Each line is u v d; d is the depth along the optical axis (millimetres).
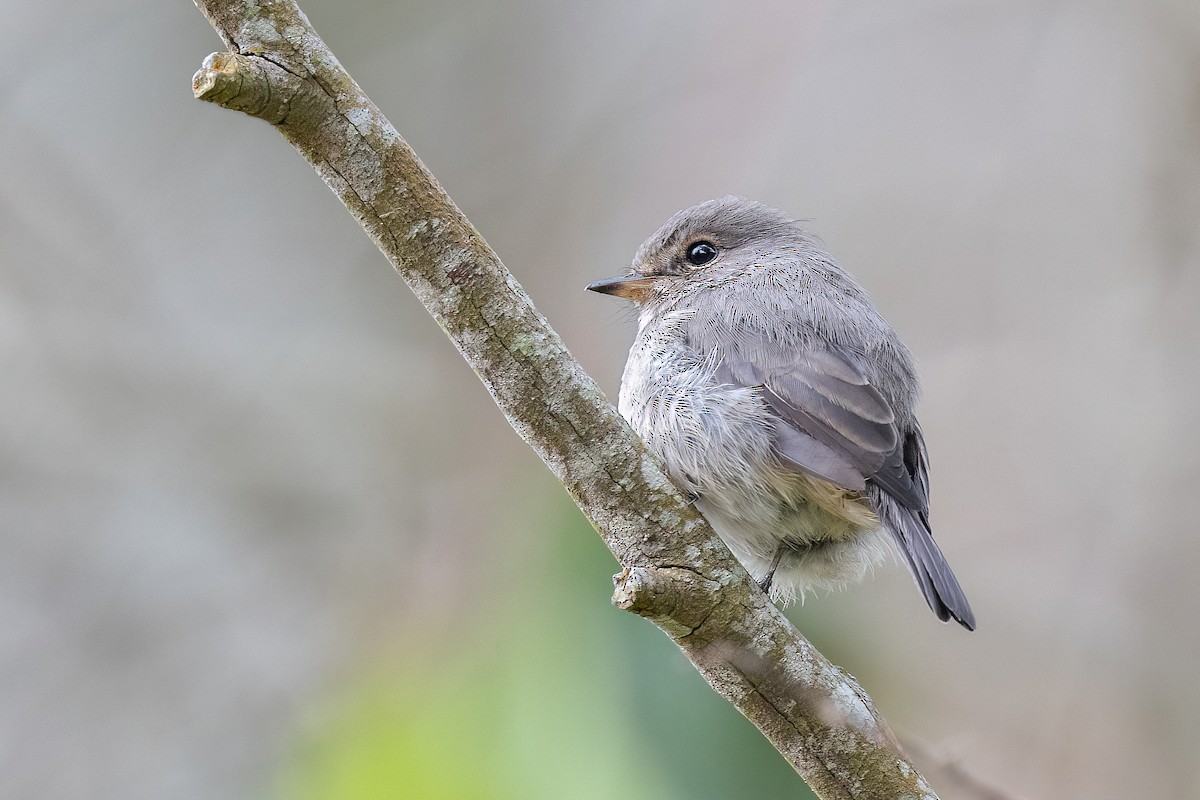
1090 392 11547
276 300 12914
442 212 5250
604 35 13336
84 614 11781
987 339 11961
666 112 12820
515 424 5477
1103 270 11891
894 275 12188
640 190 12578
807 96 12727
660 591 5254
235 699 11594
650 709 6629
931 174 12391
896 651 10250
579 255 12500
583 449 5430
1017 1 12516
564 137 13016
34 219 12516
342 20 13289
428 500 11820
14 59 13000
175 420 12203
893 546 7645
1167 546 10945
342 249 13148
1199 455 11117
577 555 6953
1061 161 12188
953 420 11727
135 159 13094
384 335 12852
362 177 5168
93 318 12375
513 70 13312
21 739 11469
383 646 9625
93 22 13234
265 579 11773
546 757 6742
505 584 7191
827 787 5496
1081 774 10375
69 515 11969
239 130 13289
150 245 12883
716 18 12961
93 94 13172
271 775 11062
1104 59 12172
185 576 11859
